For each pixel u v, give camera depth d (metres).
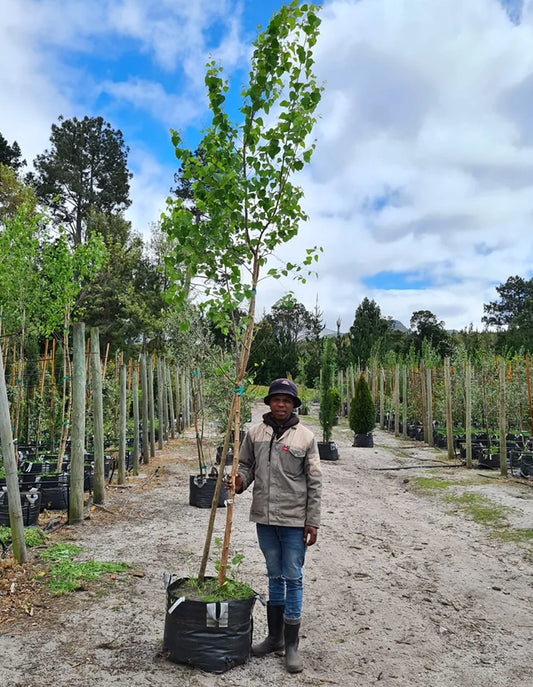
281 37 3.77
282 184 4.00
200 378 10.32
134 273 36.19
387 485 11.77
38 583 4.99
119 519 7.68
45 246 9.15
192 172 3.95
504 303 71.25
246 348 4.04
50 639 3.99
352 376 30.75
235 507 8.85
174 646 3.73
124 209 47.75
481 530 7.82
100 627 4.22
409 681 3.73
